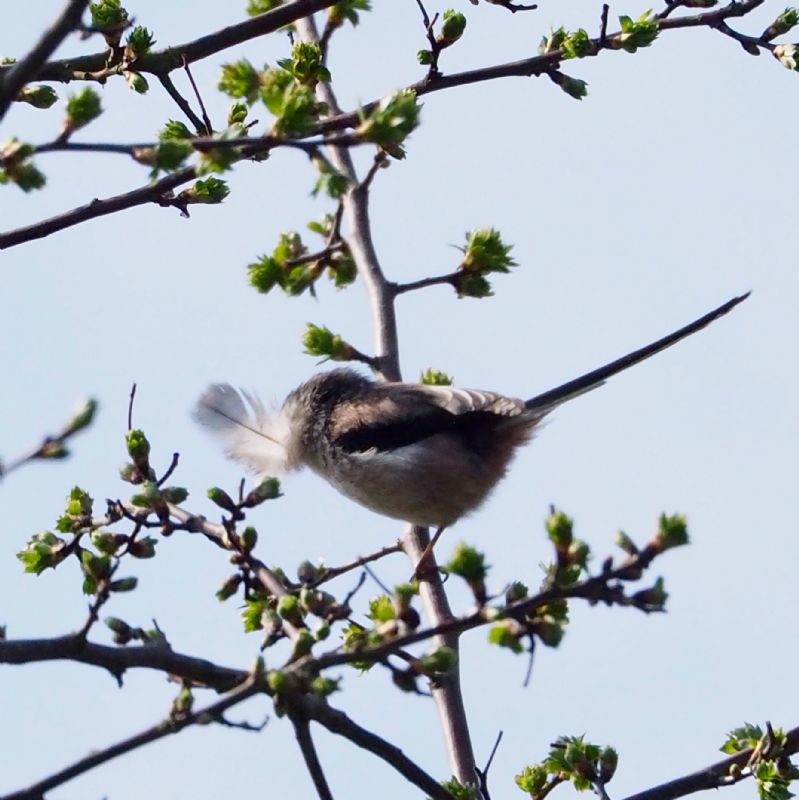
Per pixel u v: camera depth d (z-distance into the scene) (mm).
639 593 8094
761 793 10117
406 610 8898
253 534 9984
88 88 8547
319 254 13023
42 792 8094
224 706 8352
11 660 8422
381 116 8641
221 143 8531
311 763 8703
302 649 8539
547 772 10898
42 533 10055
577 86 12930
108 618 9305
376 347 13250
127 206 10578
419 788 9227
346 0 12414
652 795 10406
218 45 11727
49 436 7867
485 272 13062
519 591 8555
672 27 12914
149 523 9891
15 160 8375
